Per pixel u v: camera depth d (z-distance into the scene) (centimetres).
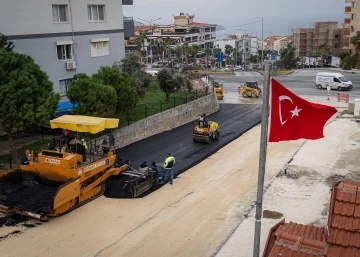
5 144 2662
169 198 1991
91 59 3572
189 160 2569
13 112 2109
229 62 14238
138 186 1989
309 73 7519
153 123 3225
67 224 1706
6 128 2198
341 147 2825
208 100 4038
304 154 2683
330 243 823
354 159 2558
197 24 16088
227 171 2378
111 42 3769
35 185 1884
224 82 6391
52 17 3180
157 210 1855
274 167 2433
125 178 2122
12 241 1559
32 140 2742
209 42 15925
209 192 2064
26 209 1677
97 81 2658
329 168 2402
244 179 2239
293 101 939
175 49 11244
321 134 955
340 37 12244
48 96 2241
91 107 2473
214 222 1734
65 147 1991
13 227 1670
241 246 1532
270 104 935
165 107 3628
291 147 2852
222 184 2172
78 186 1803
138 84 3569
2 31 2848
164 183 2181
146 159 2594
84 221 1734
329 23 12388
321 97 4681
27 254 1470
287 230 1024
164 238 1600
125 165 2183
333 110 959
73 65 3347
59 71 3291
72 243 1553
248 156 2664
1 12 2825
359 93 4959
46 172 1856
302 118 949
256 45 18625
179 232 1650
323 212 1811
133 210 1848
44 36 3134
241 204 1914
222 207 1884
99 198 1980
